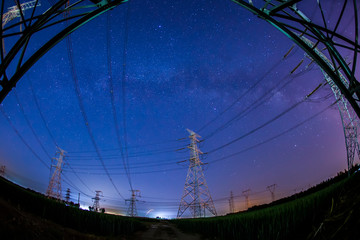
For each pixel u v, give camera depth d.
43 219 10.99
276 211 12.03
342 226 5.64
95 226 15.95
